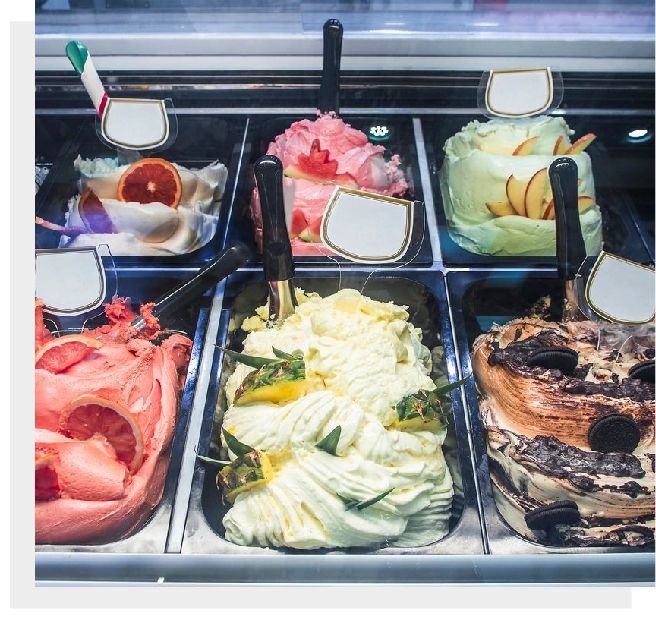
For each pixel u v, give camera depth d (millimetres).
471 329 1904
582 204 1955
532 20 2084
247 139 2250
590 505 1392
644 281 1680
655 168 2191
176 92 2193
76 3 2016
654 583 1261
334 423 1384
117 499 1345
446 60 2186
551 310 1944
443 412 1510
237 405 1498
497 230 1962
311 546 1301
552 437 1491
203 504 1394
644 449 1488
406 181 2166
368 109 2271
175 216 1961
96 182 2016
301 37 2111
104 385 1483
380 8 2082
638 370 1575
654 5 2027
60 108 2168
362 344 1532
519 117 2014
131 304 1883
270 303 1724
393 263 1907
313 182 2043
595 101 2205
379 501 1318
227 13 2082
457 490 1464
